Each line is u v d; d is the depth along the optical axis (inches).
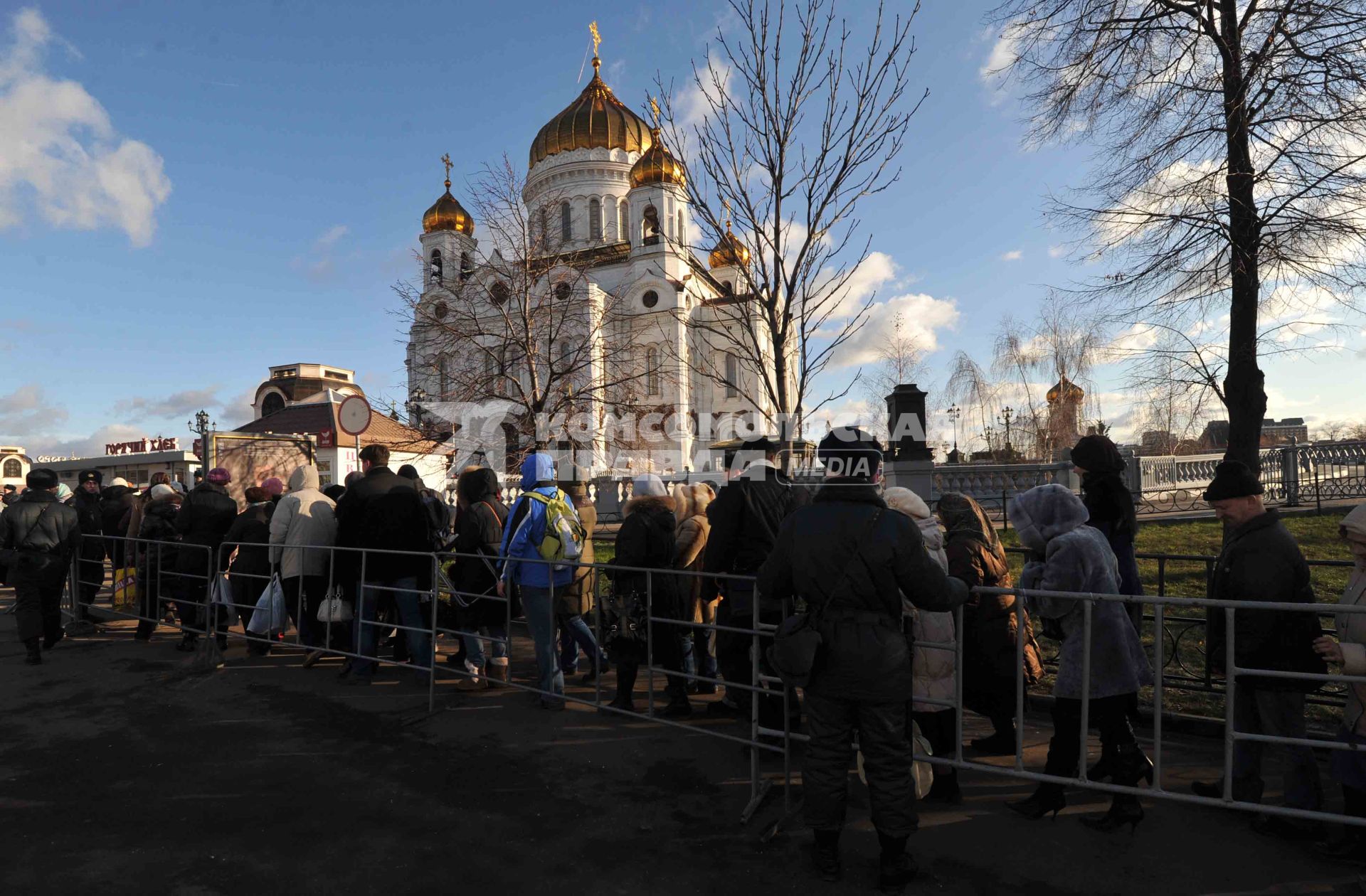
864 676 112.3
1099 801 143.0
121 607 312.5
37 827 134.2
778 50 236.5
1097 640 130.6
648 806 143.3
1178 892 110.7
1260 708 125.7
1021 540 143.0
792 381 248.7
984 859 121.4
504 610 225.6
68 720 197.0
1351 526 116.9
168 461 1205.7
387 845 127.5
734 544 170.1
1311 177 276.7
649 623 172.2
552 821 137.1
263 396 2162.9
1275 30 266.5
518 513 208.4
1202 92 287.7
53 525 265.9
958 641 133.6
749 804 138.6
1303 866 117.6
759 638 162.7
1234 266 282.4
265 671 247.8
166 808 142.4
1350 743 115.8
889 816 111.3
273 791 150.7
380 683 233.5
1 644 294.5
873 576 115.1
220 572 266.4
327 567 260.5
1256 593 124.0
